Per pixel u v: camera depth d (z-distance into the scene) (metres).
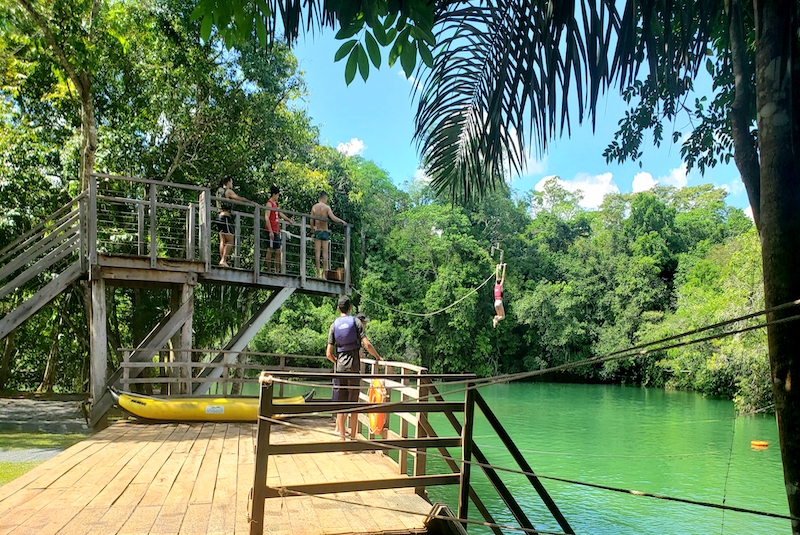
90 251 8.23
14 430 8.57
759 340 20.19
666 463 12.55
